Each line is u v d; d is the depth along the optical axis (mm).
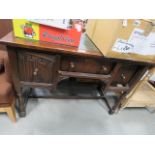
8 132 1306
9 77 1168
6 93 1105
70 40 1010
